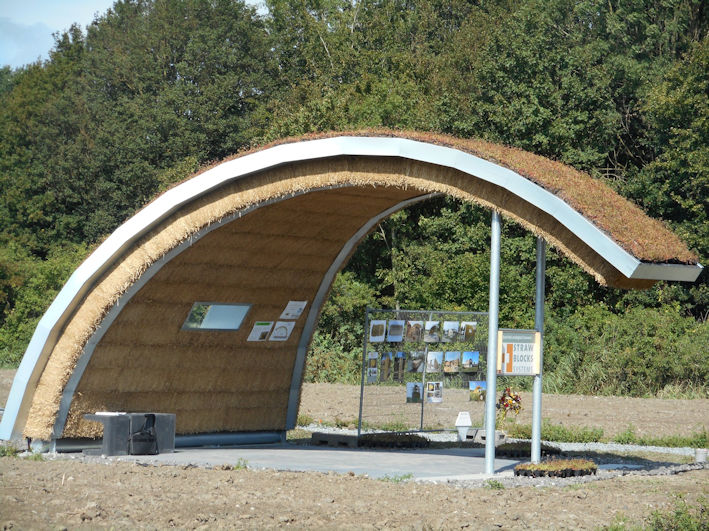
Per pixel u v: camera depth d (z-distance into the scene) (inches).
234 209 545.0
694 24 1599.4
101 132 2263.8
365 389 674.8
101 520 342.0
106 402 586.9
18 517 340.2
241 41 2320.4
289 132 1571.1
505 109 1512.1
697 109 1403.8
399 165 507.5
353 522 352.2
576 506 401.7
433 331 713.6
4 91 3166.8
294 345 690.2
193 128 2156.7
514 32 1566.2
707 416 914.7
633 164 1630.2
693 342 1183.6
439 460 578.9
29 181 2386.8
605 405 1015.0
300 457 574.2
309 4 2172.7
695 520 365.7
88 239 2293.3
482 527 351.3
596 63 1610.5
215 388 643.5
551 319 1343.5
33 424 564.7
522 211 479.5
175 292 587.5
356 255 1713.8
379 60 1841.8
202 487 421.7
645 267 429.4
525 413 937.5
